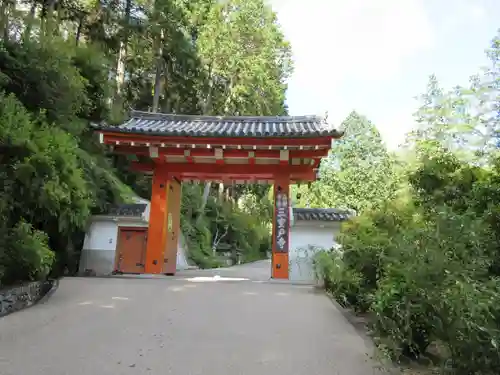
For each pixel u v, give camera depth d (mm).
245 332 6676
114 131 13992
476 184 5957
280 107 35312
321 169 24484
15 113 9164
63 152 9898
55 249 13312
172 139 14062
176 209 16656
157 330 6660
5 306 7555
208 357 5398
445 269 4105
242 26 28109
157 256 14680
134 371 4848
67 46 14023
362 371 4945
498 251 4656
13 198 8820
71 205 10812
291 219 14344
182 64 26734
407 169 7754
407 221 7176
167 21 23797
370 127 24141
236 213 40219
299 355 5559
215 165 15398
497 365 3490
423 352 4934
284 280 13609
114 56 25531
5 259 8242
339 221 14148
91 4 23391
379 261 6523
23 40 11883
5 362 5039
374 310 5148
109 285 10945
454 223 4477
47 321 7137
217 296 9781
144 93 30172
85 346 5773
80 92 13297
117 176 23125
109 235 15148
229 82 29672
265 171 15180
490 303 3461
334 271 9602
